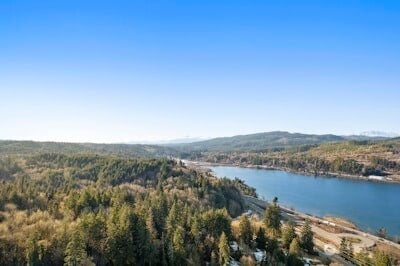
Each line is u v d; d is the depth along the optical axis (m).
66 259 114.38
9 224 132.12
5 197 158.12
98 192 183.25
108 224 129.00
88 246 127.44
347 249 176.62
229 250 134.25
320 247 181.75
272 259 136.12
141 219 134.75
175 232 131.12
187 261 129.25
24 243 121.50
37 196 172.62
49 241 123.88
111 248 124.06
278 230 174.50
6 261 117.19
